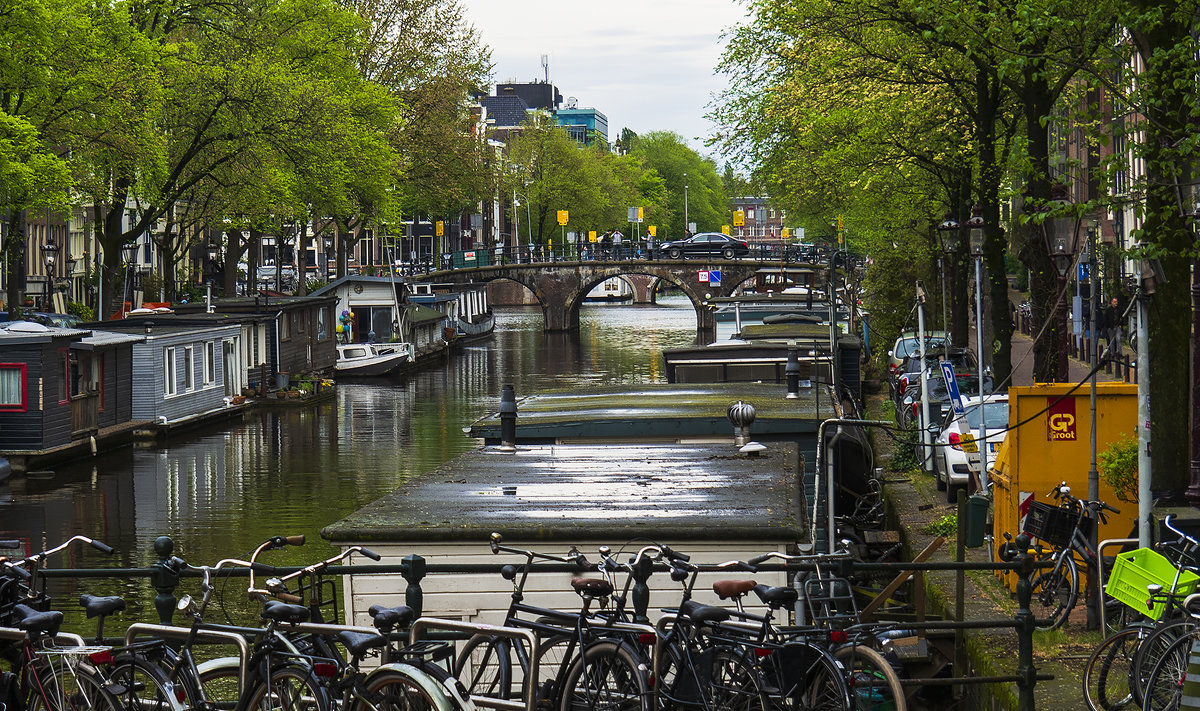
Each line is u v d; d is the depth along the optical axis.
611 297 158.75
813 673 7.85
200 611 8.84
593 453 16.75
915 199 38.91
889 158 32.12
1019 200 21.20
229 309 58.25
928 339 41.06
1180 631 9.27
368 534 11.92
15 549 9.69
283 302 60.66
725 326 45.72
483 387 62.00
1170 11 14.48
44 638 8.14
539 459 16.23
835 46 29.42
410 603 9.21
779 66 35.44
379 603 12.14
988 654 11.97
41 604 8.94
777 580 11.91
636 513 12.39
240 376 53.12
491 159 82.38
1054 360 22.83
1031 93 21.95
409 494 13.62
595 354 79.44
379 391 60.84
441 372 70.06
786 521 11.95
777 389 23.77
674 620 8.16
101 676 7.80
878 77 29.20
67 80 41.53
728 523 11.88
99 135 43.34
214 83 48.88
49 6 40.41
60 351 37.56
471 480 14.55
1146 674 9.43
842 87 30.78
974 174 29.42
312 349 64.12
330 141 51.47
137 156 44.56
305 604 9.32
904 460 28.08
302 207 54.81
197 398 47.56
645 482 14.23
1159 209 14.44
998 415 23.97
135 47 43.84
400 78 71.62
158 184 48.91
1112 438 14.88
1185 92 14.26
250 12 53.91
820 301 48.41
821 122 31.89
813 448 18.80
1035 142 21.95
